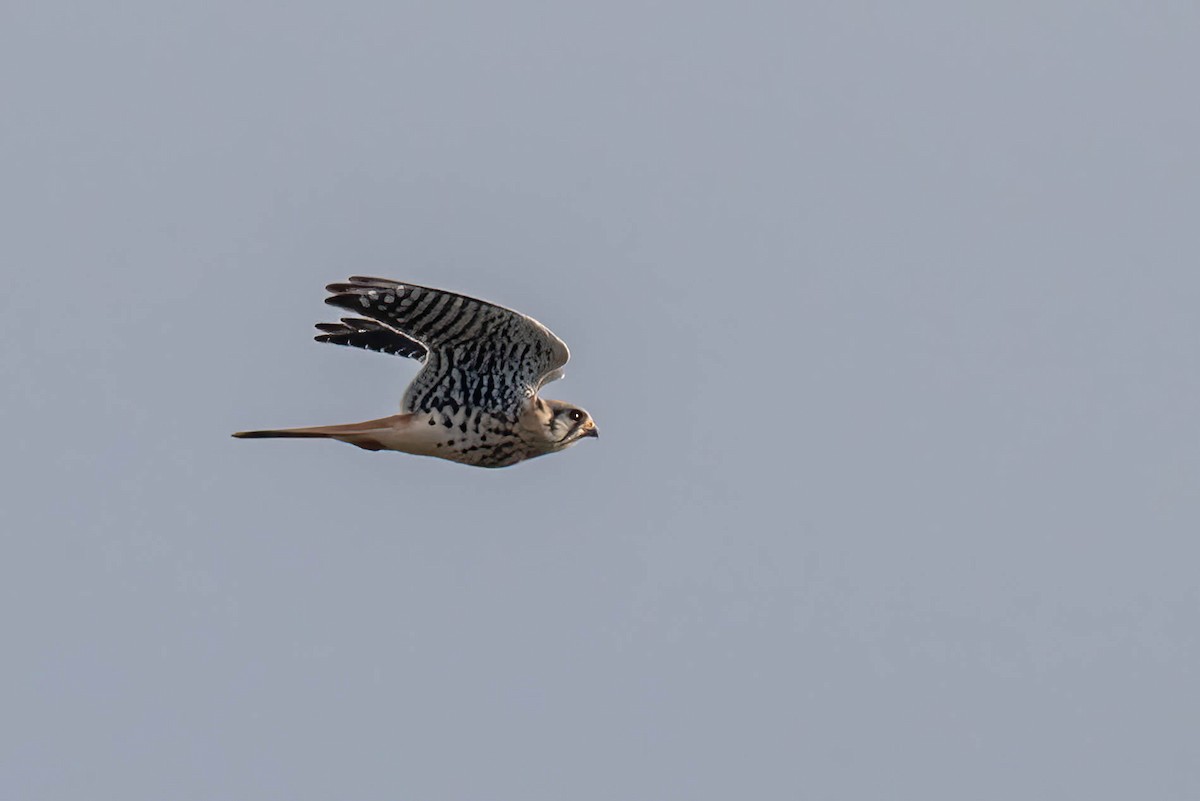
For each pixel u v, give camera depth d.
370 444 15.30
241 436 14.98
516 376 15.27
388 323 14.91
